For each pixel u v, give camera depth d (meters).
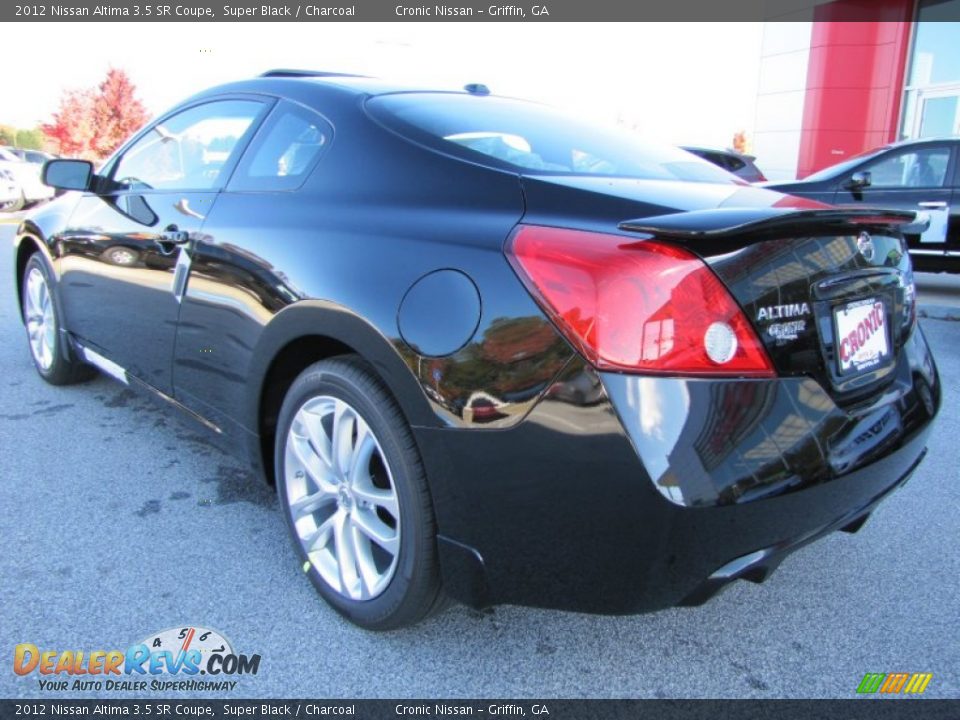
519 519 1.71
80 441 3.46
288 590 2.36
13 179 17.84
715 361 1.57
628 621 2.27
